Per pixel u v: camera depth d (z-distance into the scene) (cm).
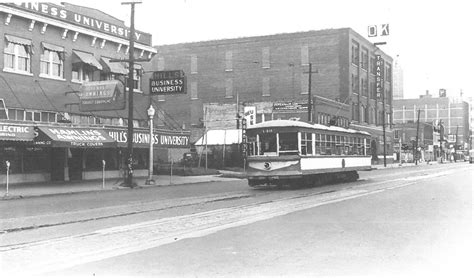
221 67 7069
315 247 925
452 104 15575
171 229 1158
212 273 722
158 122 5359
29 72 2864
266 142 2505
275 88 6800
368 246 934
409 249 904
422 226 1188
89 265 776
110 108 2905
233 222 1272
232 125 6228
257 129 2523
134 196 2172
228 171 4616
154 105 4219
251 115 5359
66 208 1662
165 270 742
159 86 3262
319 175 2739
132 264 783
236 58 7000
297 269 746
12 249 912
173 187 2820
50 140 2525
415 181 3128
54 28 3027
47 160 2967
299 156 2445
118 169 3494
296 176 2442
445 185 2719
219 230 1138
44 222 1301
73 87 3145
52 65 3036
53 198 2094
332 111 6100
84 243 976
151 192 2423
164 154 5031
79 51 3212
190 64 7219
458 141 15300
